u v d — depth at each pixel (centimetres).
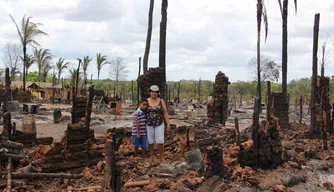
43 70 7956
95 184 722
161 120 894
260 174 834
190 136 1239
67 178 746
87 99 938
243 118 2859
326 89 1519
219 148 741
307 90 6122
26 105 2922
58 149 800
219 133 1444
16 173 705
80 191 680
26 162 805
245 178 749
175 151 1034
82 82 6431
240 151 853
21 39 4481
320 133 1445
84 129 845
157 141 890
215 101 1808
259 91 1414
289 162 966
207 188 670
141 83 1348
